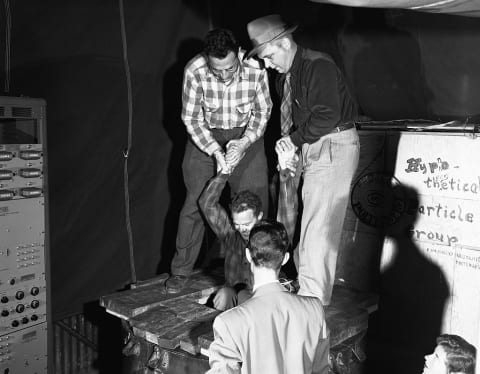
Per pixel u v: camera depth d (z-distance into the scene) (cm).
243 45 422
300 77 266
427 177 326
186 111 305
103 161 357
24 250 277
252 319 197
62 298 343
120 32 357
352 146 278
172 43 393
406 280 336
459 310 317
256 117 319
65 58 329
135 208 380
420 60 358
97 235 358
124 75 363
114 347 376
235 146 304
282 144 278
